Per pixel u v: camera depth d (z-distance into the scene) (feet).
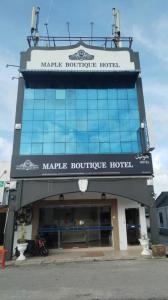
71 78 61.87
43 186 52.95
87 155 54.85
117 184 53.72
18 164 53.83
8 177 61.26
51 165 53.88
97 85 62.75
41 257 49.75
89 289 27.20
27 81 61.46
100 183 53.57
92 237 59.77
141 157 55.31
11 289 28.25
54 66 60.44
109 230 60.08
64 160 54.34
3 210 57.93
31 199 52.19
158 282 28.91
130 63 62.34
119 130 59.31
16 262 45.39
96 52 62.13
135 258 46.34
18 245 48.60
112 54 62.49
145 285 27.89
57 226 59.62
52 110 59.93
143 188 53.78
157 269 36.29
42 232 58.85
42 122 58.75
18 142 56.44
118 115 60.49
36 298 24.70
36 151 56.39
